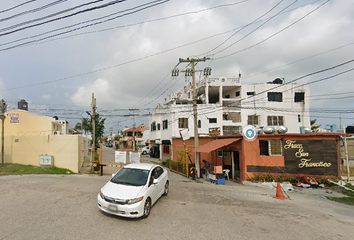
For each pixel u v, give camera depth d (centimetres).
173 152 2375
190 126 2714
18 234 458
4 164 1541
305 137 1223
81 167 1747
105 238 452
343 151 1360
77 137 1524
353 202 865
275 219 614
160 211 647
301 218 635
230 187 1144
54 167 1502
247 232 512
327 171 1183
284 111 2883
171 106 2744
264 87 2914
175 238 465
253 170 1277
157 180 653
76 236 456
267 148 1277
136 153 1448
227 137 1484
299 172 1212
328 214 693
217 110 2828
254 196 916
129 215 537
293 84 2950
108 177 1299
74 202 702
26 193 808
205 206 722
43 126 2153
